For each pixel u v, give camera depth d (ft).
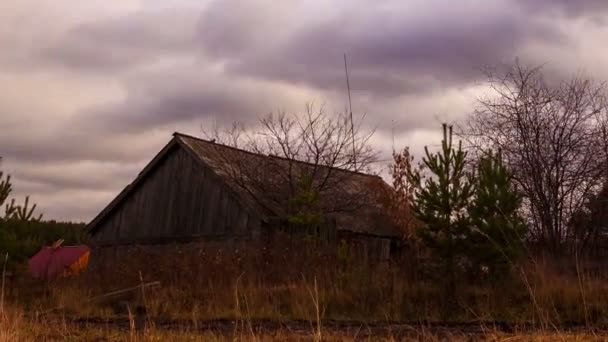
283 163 94.22
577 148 70.95
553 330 36.04
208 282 58.49
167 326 42.27
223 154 97.45
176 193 100.48
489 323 42.11
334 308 50.34
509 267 50.37
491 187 50.72
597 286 47.52
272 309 50.08
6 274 63.05
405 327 39.60
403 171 87.92
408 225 83.05
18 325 34.96
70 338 33.86
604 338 31.68
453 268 51.24
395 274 53.72
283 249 64.39
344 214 93.71
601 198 68.80
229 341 33.40
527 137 71.92
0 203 64.54
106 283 65.51
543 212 69.10
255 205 89.66
